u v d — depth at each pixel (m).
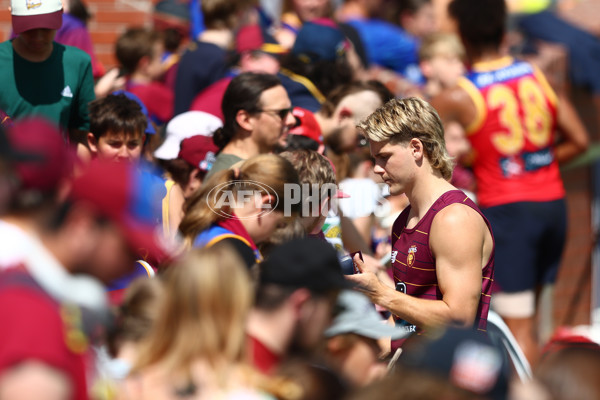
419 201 13.03
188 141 16.53
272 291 9.41
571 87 24.50
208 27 23.30
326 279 9.49
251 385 8.39
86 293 8.27
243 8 24.58
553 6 29.25
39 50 16.67
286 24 29.55
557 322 23.77
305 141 16.55
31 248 7.99
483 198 19.91
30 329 7.45
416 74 30.94
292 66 20.66
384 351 13.42
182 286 8.63
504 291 19.86
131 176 8.27
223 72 22.83
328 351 10.06
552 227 19.98
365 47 26.67
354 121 17.16
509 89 19.47
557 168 20.44
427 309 12.48
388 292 12.66
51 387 7.39
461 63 24.34
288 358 9.38
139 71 22.58
